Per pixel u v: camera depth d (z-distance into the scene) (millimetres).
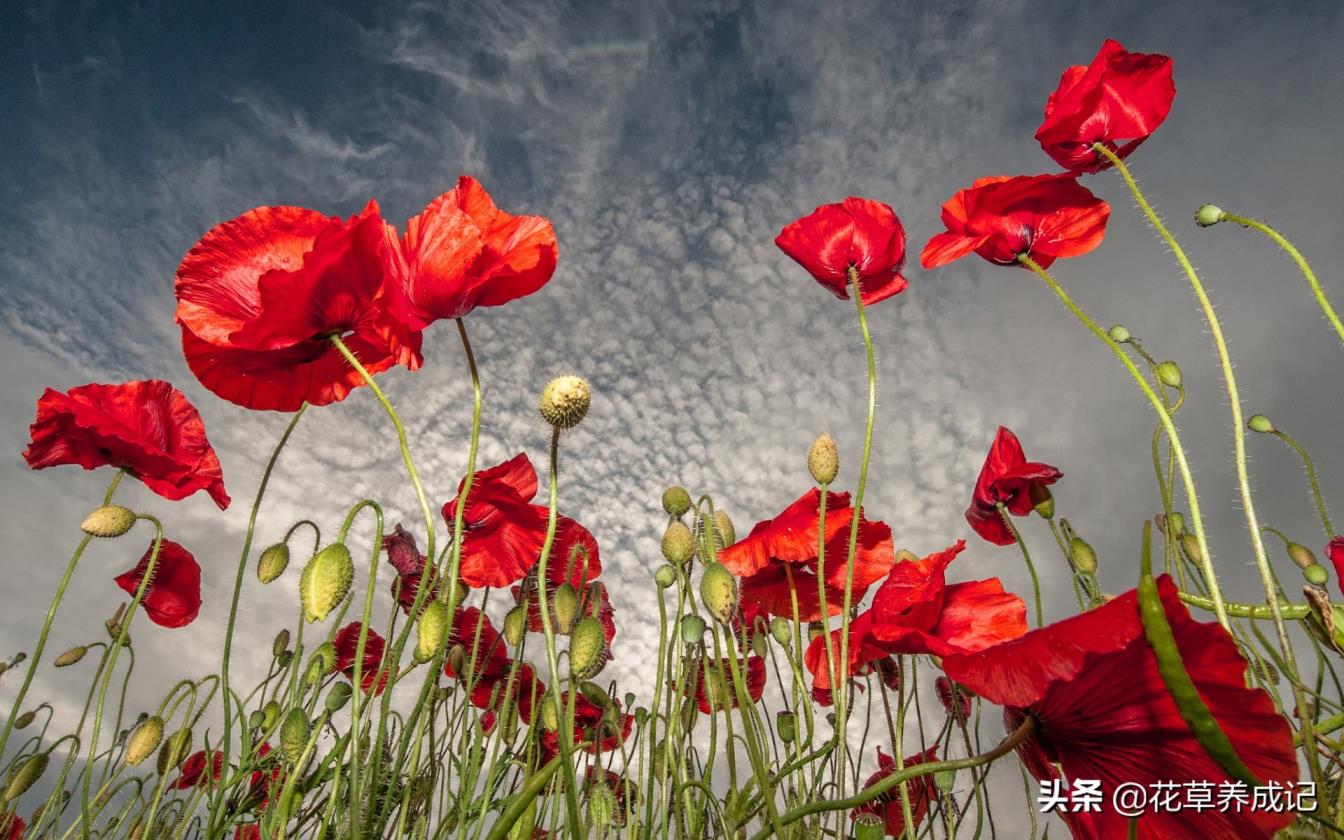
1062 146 307
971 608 236
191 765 409
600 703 312
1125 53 286
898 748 231
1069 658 153
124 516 328
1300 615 227
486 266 241
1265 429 336
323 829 213
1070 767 177
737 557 299
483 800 260
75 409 325
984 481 344
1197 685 149
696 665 287
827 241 351
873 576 301
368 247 238
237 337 229
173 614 427
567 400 217
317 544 324
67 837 320
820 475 269
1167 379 319
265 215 242
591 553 348
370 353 262
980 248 302
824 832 261
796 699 278
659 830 252
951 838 247
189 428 359
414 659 312
